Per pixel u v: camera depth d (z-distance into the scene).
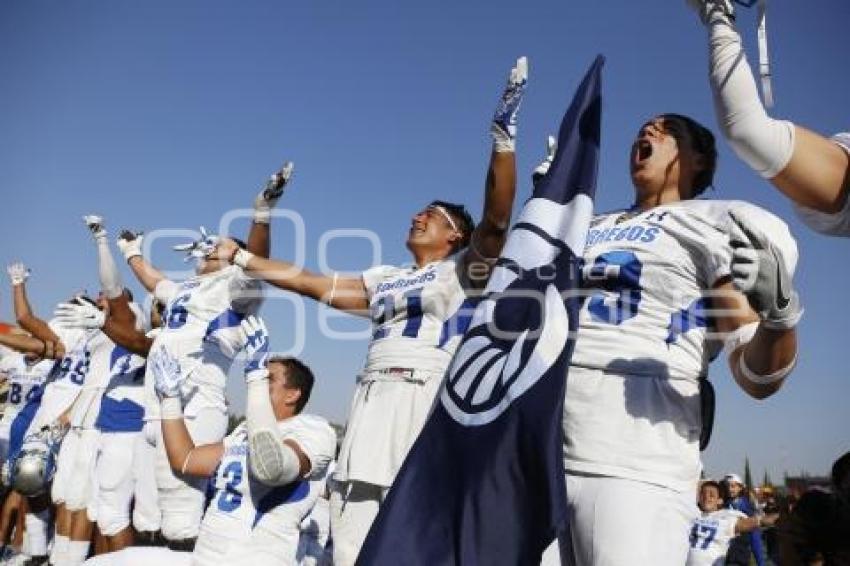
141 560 4.49
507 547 2.38
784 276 2.19
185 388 5.24
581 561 2.54
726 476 11.45
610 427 2.56
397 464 3.83
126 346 6.29
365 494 3.96
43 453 6.52
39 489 6.48
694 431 2.64
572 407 2.66
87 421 6.56
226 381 5.50
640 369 2.61
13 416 8.50
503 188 3.75
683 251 2.73
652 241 2.77
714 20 2.23
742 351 2.57
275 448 4.04
